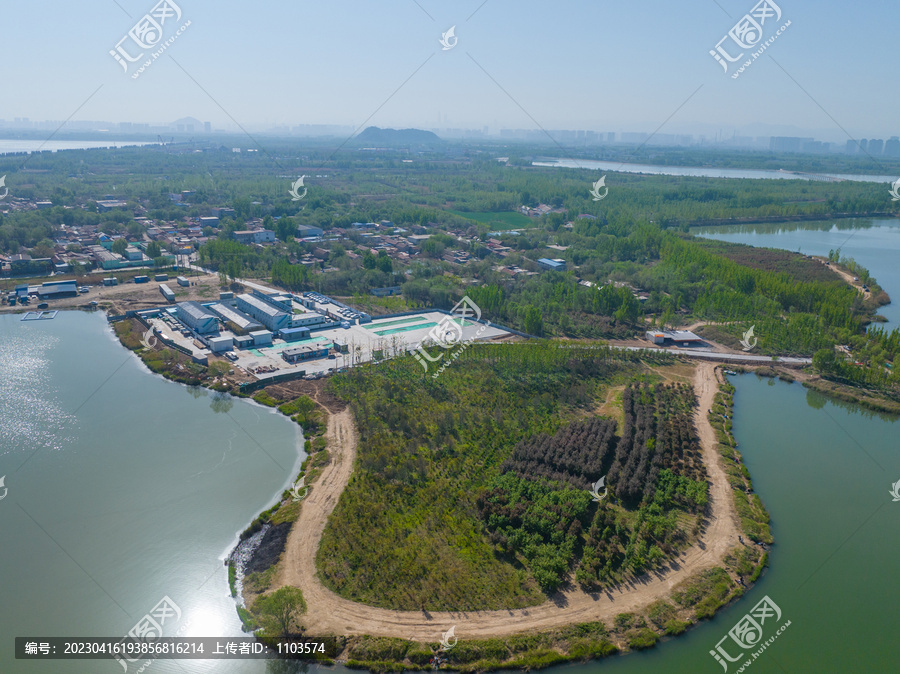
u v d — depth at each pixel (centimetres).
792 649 6612
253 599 7044
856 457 10750
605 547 7862
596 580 7312
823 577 7706
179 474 9556
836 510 9150
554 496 8688
